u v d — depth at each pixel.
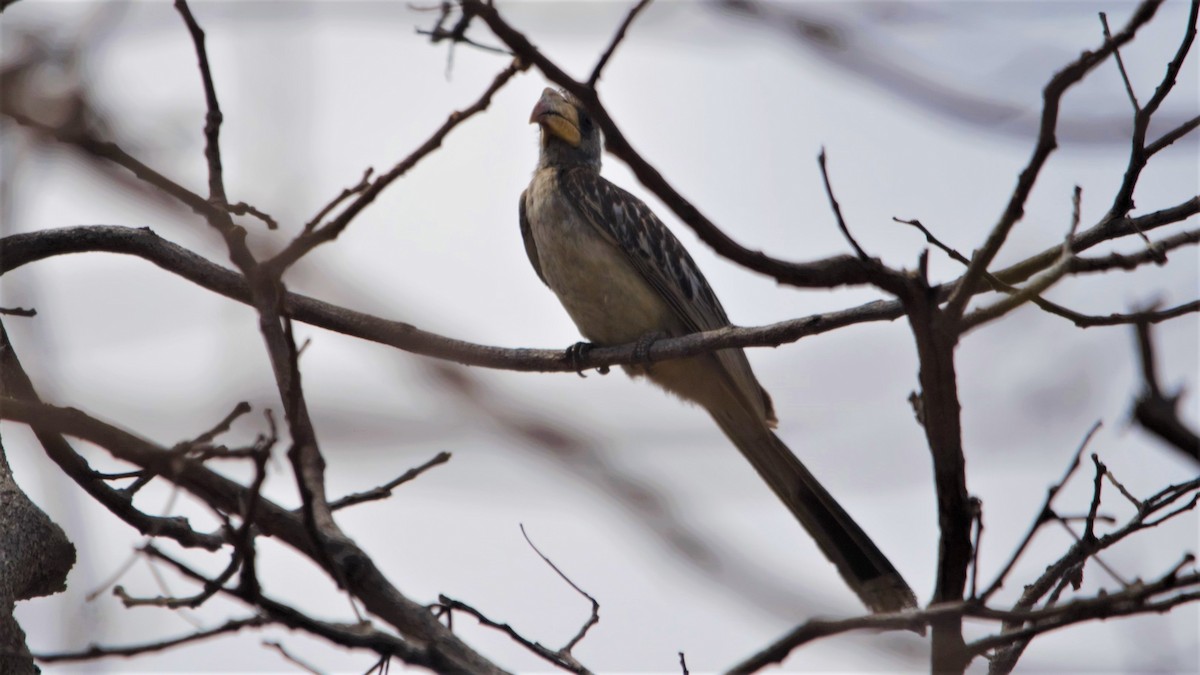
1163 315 6.24
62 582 7.42
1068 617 5.61
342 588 5.64
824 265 5.36
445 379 5.06
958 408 5.49
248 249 5.75
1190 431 4.91
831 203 5.39
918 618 5.42
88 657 5.28
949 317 5.37
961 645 5.54
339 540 6.33
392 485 6.87
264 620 5.44
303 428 5.90
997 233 5.25
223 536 6.77
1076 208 6.30
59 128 5.12
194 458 5.59
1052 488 6.05
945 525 5.63
